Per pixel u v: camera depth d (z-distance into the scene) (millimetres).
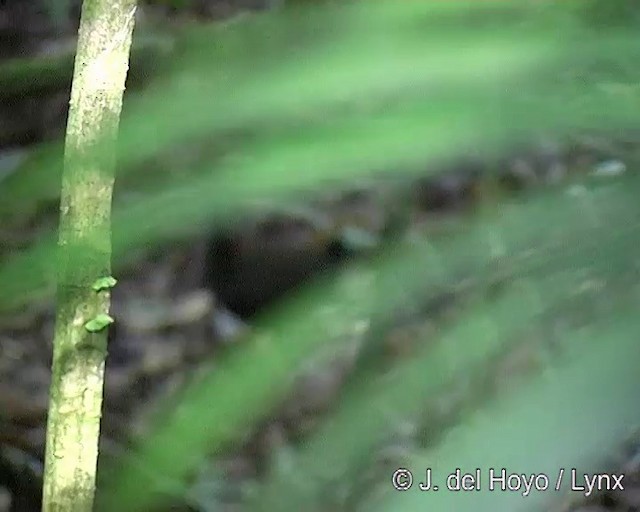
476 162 823
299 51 813
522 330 717
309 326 804
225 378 800
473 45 803
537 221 767
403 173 803
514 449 689
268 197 838
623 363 691
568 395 690
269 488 795
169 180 843
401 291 789
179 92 829
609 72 812
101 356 870
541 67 807
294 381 816
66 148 830
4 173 1556
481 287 749
